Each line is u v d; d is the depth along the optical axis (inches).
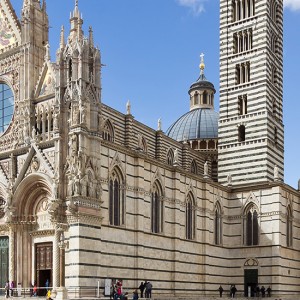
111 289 2694.4
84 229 2650.1
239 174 4136.3
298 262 4062.5
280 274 3762.3
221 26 4407.0
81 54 2790.4
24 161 2955.2
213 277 3708.2
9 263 2893.7
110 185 2915.8
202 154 4640.8
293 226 4042.8
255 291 3762.3
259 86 4160.9
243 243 3922.2
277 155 4215.1
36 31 3196.4
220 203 3902.6
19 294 2770.7
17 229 2910.9
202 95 5270.7
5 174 3041.3
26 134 3006.9
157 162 3280.0
